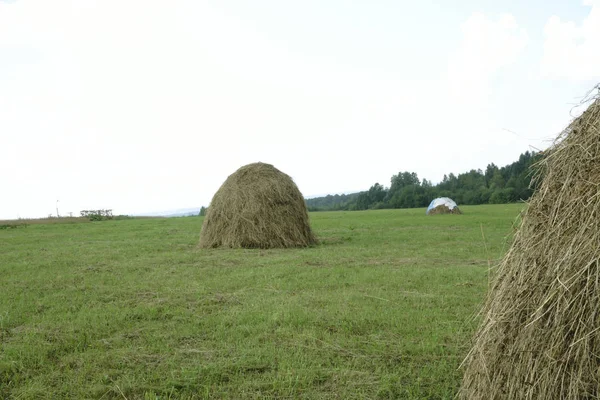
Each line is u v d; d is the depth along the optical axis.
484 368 3.05
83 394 4.00
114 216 45.78
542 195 2.98
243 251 13.06
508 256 3.18
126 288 8.22
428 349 4.86
